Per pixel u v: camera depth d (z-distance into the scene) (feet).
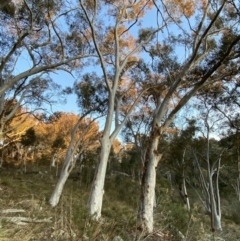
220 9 34.68
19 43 48.78
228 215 102.53
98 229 21.30
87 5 53.52
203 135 87.40
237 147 82.33
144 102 76.23
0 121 62.03
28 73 44.57
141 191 32.60
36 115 83.20
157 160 33.78
